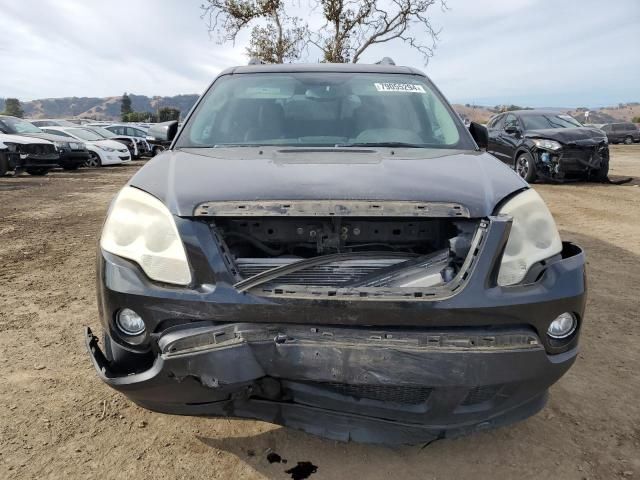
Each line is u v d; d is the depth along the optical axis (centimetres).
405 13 1201
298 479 227
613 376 319
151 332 204
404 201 209
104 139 2066
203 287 199
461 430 211
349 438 207
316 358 193
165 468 232
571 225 744
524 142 1188
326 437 209
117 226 219
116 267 209
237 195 211
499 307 195
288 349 193
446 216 206
